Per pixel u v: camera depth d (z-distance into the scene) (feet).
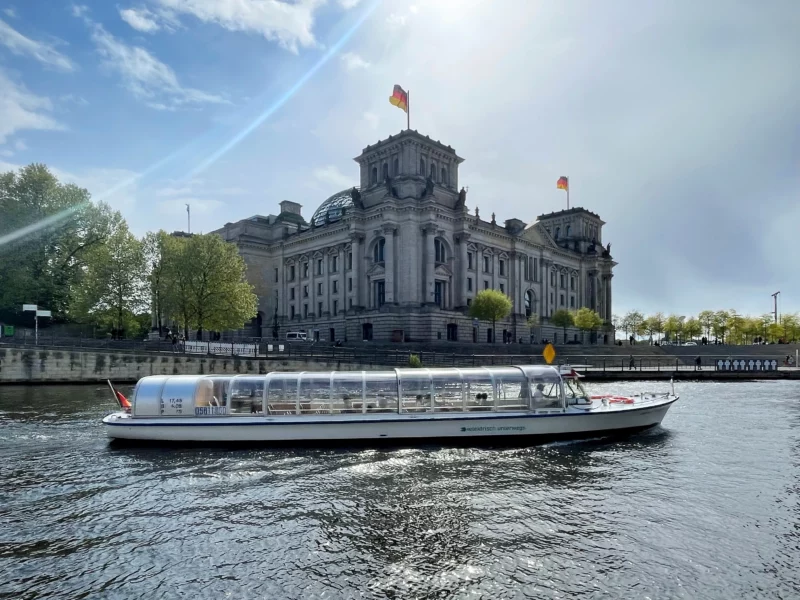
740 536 39.19
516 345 242.58
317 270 324.60
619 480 53.57
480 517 43.11
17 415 90.68
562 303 394.73
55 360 149.48
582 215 427.33
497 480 53.67
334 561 35.17
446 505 46.03
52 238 199.11
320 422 67.72
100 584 32.04
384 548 37.22
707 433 77.66
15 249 188.34
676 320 448.65
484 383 72.18
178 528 40.91
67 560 35.35
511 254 340.18
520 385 72.84
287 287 343.87
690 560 35.19
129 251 203.72
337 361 169.68
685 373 181.47
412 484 52.26
